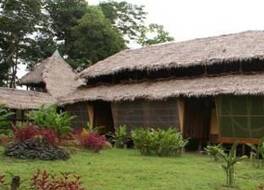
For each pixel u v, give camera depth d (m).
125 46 45.75
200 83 20.73
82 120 26.27
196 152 20.39
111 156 16.11
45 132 14.59
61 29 47.34
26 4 43.41
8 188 8.73
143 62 24.20
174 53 24.05
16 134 14.52
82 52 43.75
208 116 22.66
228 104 19.30
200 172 12.35
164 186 9.95
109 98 23.62
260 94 17.69
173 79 22.89
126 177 10.98
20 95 28.94
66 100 26.59
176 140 17.06
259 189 9.33
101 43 43.34
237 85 18.89
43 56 46.28
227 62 20.64
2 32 43.88
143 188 9.65
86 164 13.14
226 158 10.78
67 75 35.94
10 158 13.31
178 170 12.59
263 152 14.20
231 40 22.97
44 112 18.05
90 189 9.33
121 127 22.33
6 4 43.06
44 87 35.00
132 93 22.81
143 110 22.55
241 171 12.77
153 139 16.86
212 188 9.95
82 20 43.41
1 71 45.12
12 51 44.56
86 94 25.91
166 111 21.44
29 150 13.70
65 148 16.06
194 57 22.06
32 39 45.44
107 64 26.91
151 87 22.72
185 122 21.25
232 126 19.36
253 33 23.22
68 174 10.17
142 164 13.75
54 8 46.94
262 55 19.42
